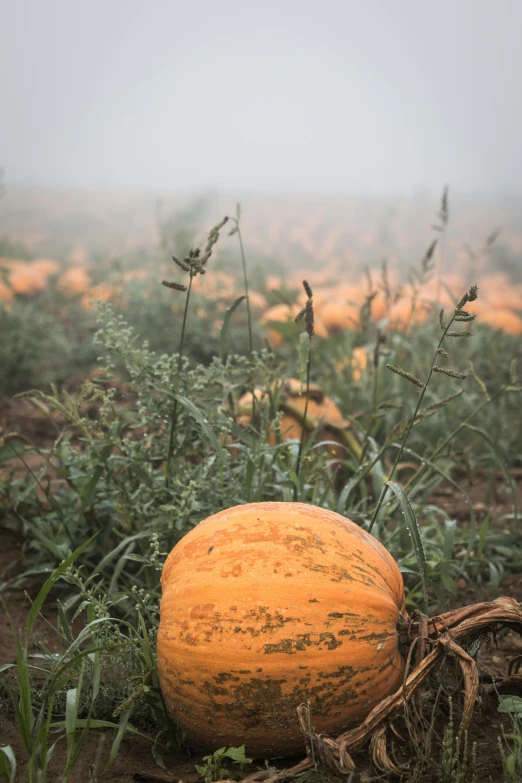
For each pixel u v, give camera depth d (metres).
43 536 3.93
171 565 2.62
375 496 4.16
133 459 3.77
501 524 4.91
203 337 8.25
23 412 6.86
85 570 3.93
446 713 2.81
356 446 4.97
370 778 2.32
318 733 2.43
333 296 10.88
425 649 2.50
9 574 4.06
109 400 3.89
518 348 7.69
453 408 6.22
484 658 3.30
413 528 2.89
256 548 2.50
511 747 2.63
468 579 3.97
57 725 2.58
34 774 2.27
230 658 2.38
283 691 2.38
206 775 2.42
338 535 2.59
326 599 2.42
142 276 10.04
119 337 3.74
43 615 3.71
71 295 11.84
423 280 6.81
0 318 8.53
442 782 2.36
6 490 4.39
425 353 7.22
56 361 8.08
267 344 4.30
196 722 2.48
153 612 3.35
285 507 2.69
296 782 2.35
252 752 2.51
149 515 3.65
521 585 4.09
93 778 2.39
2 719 2.83
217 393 4.36
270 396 4.14
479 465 6.12
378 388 6.14
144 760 2.66
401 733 2.62
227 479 3.82
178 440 3.81
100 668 2.81
